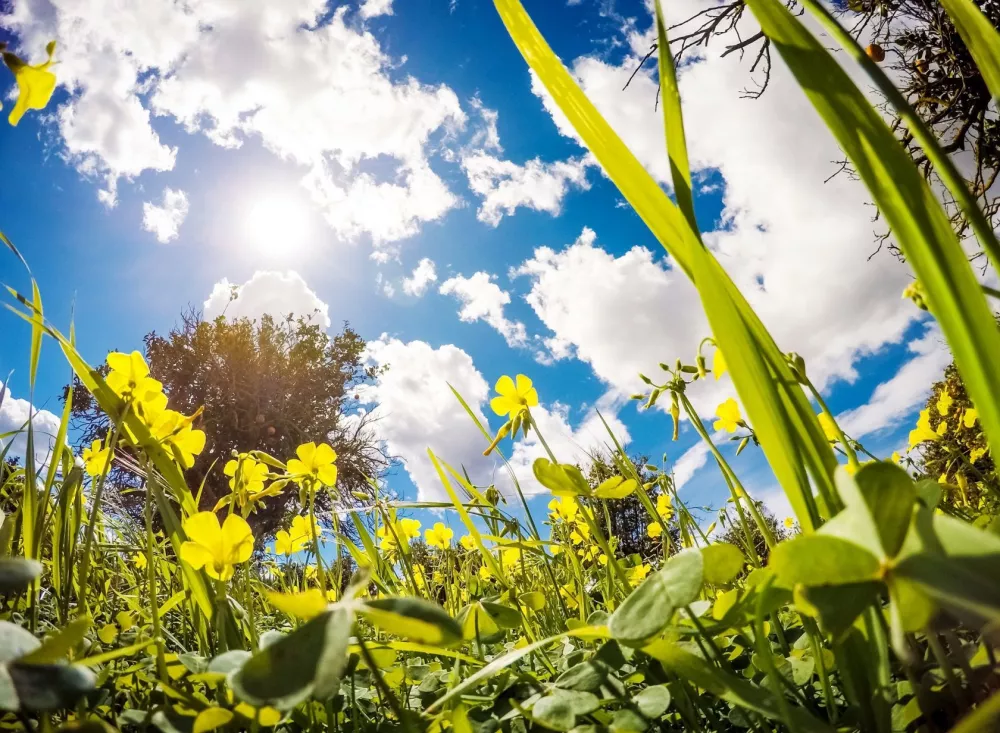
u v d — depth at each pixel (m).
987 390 0.17
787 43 0.20
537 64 0.24
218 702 0.23
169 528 0.35
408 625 0.15
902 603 0.13
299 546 0.62
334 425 6.27
